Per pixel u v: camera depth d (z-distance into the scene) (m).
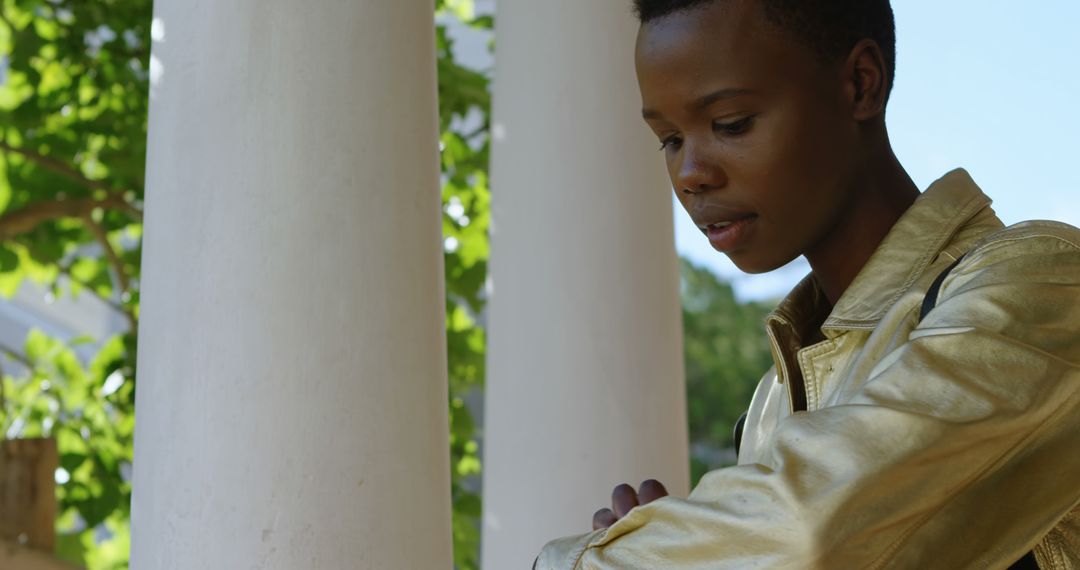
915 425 1.73
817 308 2.41
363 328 3.11
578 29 5.39
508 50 5.52
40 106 10.31
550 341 5.21
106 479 10.38
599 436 5.13
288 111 3.13
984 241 2.03
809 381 2.21
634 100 5.40
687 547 1.76
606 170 5.31
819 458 1.72
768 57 2.07
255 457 2.99
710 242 2.18
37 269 10.92
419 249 3.26
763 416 2.50
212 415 3.01
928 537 1.76
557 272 5.25
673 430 5.25
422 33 3.38
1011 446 1.79
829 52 2.12
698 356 27.38
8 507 7.22
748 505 1.72
